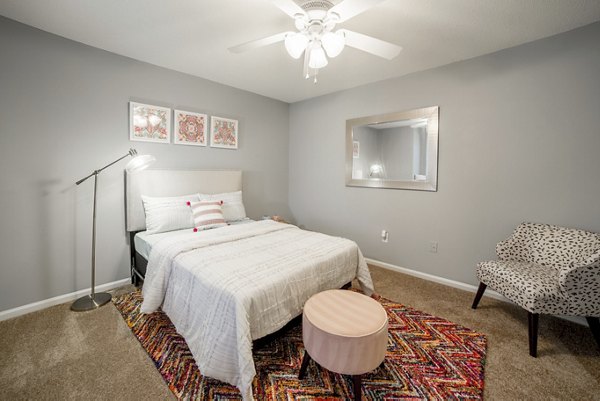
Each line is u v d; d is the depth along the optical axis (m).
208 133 3.32
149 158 2.40
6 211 2.09
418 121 2.94
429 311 2.28
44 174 2.24
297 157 4.28
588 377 1.55
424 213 2.98
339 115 3.68
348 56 2.55
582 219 2.09
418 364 1.65
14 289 2.15
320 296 1.67
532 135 2.28
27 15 1.96
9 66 2.04
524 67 2.29
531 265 2.10
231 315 1.38
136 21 2.02
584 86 2.04
